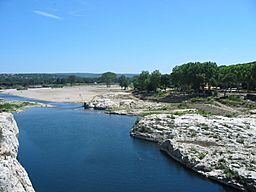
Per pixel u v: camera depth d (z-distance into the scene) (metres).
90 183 54.03
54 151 73.69
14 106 159.38
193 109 124.25
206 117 95.62
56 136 90.19
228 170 55.41
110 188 52.03
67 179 55.78
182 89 190.88
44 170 60.25
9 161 38.62
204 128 82.00
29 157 68.56
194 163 61.16
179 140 76.00
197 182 54.94
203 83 166.12
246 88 171.12
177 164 64.88
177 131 82.44
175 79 183.62
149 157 69.75
